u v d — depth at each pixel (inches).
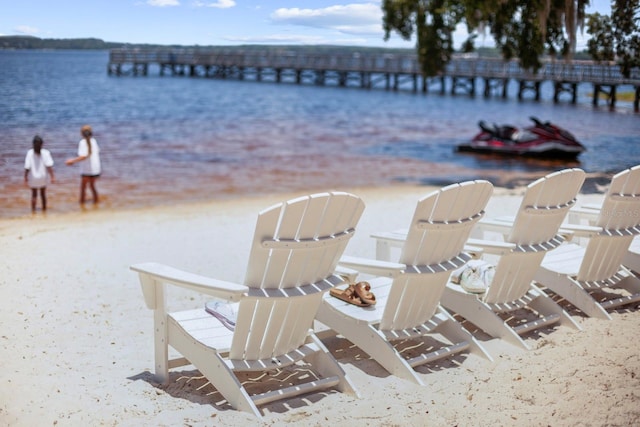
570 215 229.5
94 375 152.0
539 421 123.5
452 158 656.4
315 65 2107.5
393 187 490.6
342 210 136.6
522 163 614.9
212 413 131.7
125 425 126.3
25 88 1521.9
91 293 219.6
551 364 151.9
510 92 1983.3
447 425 124.8
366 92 1823.3
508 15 480.1
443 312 171.8
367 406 135.5
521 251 171.2
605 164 448.8
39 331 181.8
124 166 585.3
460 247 163.3
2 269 249.3
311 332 152.1
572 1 387.5
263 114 1149.7
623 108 1031.0
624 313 193.3
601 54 354.3
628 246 199.5
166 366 146.0
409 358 162.2
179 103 1334.9
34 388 143.3
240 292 124.6
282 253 130.2
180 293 221.0
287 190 477.7
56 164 586.2
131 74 2453.2
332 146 748.6
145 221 358.0
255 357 139.3
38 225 348.8
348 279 162.2
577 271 194.2
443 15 520.4
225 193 462.6
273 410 134.0
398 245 189.0
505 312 194.1
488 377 148.3
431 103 1438.2
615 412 123.9
